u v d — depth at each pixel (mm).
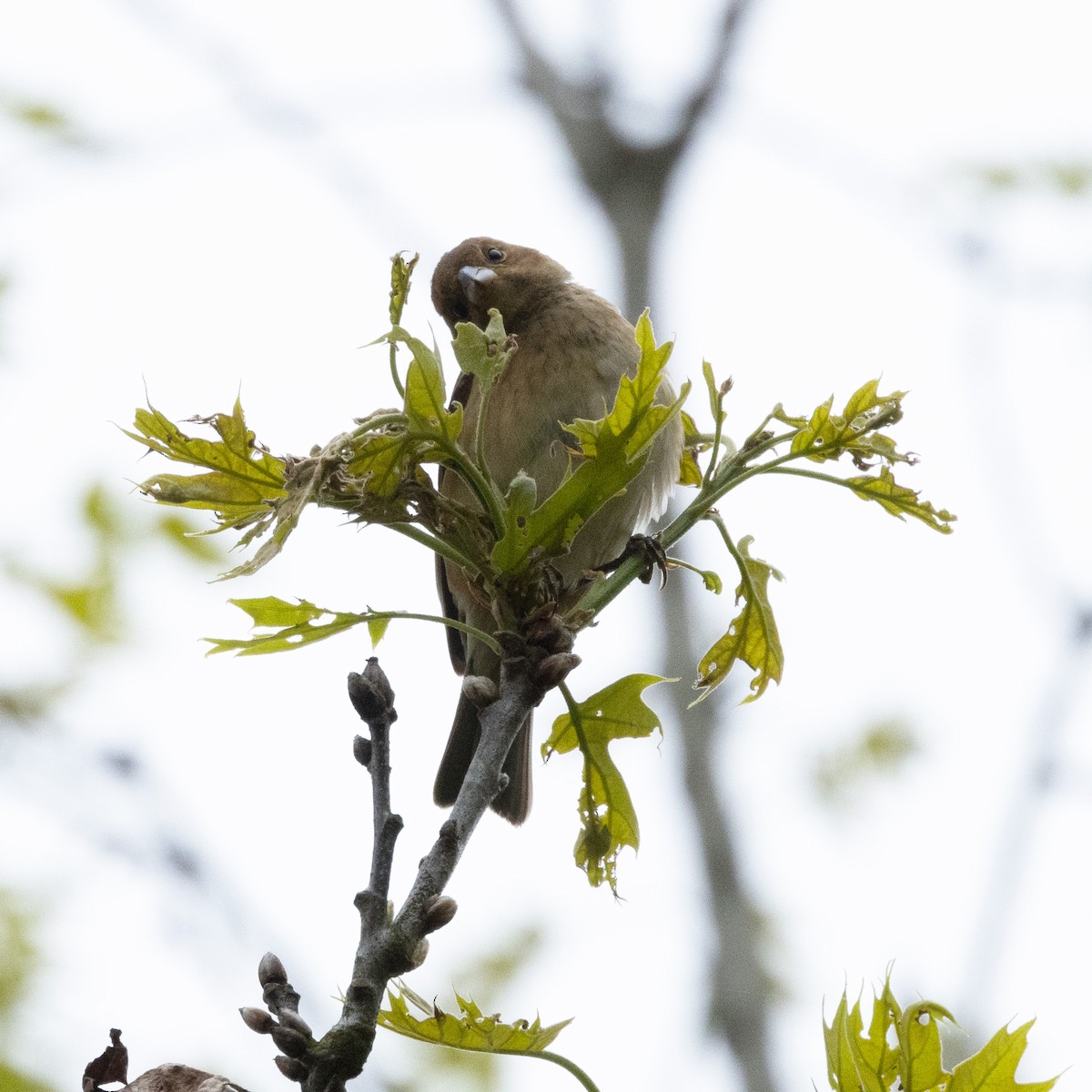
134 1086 3875
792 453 5516
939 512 5539
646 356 4941
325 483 4879
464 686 4930
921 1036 4277
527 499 5027
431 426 4934
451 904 4227
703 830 12086
